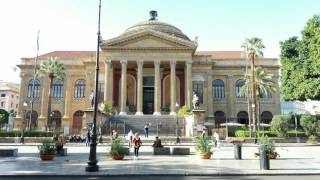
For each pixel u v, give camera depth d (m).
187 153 27.53
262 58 70.38
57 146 26.59
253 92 50.03
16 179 14.91
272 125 47.22
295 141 45.44
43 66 62.28
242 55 70.44
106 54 61.50
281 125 46.22
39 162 21.66
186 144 39.38
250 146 38.78
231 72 70.12
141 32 61.31
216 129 51.69
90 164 17.00
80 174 15.98
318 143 43.72
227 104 69.12
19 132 46.47
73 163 21.03
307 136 46.28
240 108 69.00
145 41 61.59
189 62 61.25
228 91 69.50
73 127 67.69
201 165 19.86
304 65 46.84
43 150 23.19
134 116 56.16
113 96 66.38
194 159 23.81
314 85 44.72
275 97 69.19
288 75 52.09
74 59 70.00
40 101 69.25
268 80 65.50
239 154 24.05
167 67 67.00
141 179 14.77
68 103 68.38
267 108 68.94
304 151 32.34
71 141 44.19
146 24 74.19
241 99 69.44
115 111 59.88
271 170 17.47
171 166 19.30
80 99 69.00
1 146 38.06
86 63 66.88
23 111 68.50
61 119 68.31
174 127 52.47
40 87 69.81
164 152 27.31
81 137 44.66
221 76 70.44
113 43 61.28
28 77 70.19
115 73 67.62
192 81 66.94
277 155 25.03
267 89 60.22
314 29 44.44
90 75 66.75
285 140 45.19
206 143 24.55
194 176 15.83
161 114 59.88
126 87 64.94
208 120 65.25
